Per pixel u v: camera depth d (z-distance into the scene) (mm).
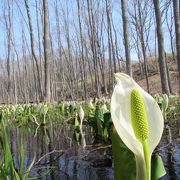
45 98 15242
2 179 2504
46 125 10523
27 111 12320
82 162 4004
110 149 4863
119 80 1610
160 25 15125
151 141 1527
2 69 53812
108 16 26953
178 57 14516
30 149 5520
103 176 3256
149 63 50281
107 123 5707
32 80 51719
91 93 37812
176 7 14531
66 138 6750
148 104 1575
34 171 3750
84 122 9609
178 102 12992
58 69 43000
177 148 4441
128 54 14969
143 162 1500
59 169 3711
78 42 34781
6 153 2531
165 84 15133
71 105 12055
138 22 30250
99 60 29719
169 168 3367
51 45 34438
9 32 30953
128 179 1803
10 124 11945
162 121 1535
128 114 1554
